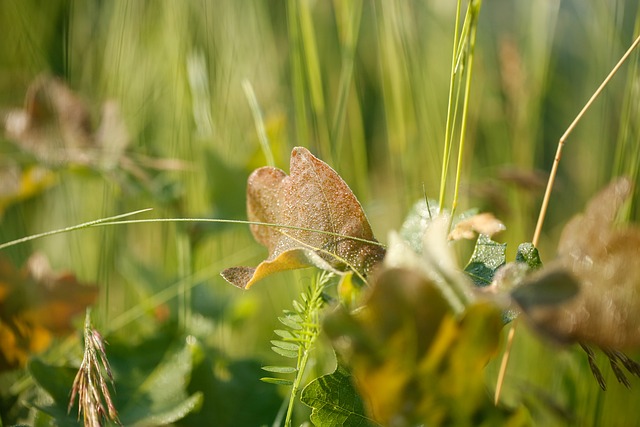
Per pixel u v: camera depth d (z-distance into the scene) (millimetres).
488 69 1061
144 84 900
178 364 594
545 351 699
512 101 874
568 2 1152
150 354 604
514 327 553
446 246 457
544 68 908
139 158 679
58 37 1006
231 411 587
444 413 455
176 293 668
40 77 681
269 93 952
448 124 527
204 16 824
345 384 487
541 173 728
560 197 978
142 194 677
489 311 446
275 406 591
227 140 822
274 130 677
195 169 682
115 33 889
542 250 855
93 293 610
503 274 459
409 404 453
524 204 791
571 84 1093
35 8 978
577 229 453
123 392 585
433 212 539
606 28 836
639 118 652
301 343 506
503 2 1226
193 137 776
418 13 1008
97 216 787
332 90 1004
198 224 671
